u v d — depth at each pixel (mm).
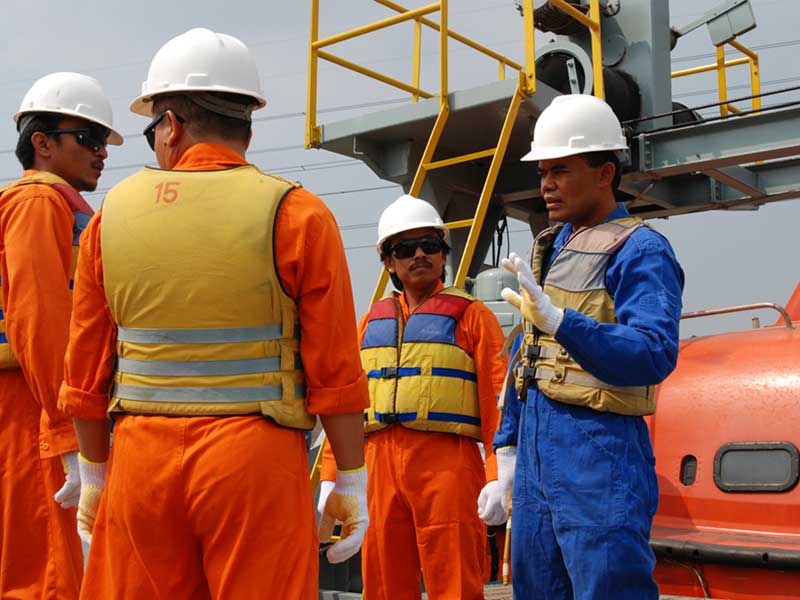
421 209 4941
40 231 3504
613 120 3320
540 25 8438
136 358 2473
